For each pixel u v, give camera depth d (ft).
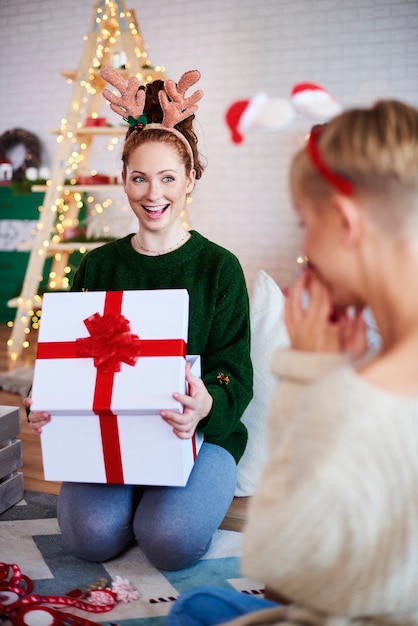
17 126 19.43
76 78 13.71
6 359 13.91
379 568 2.11
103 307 5.25
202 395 5.13
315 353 2.35
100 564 5.52
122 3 13.17
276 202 17.49
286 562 2.16
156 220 5.94
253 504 2.34
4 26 19.24
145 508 5.40
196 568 5.48
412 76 16.08
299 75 16.98
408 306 2.14
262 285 7.39
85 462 5.24
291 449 2.24
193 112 6.06
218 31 17.54
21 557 5.60
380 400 2.04
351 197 2.14
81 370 5.12
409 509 2.06
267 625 2.57
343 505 2.03
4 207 18.85
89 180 13.84
